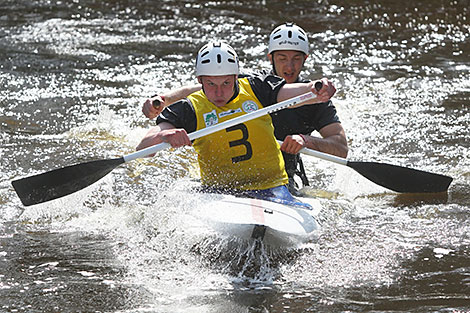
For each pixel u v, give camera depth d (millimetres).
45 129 27141
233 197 18641
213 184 19375
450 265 17031
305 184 22094
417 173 20953
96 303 15195
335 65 35844
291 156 21062
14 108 29312
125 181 22594
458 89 32062
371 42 39906
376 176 20672
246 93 19281
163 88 32281
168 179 22828
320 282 16219
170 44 39250
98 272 16719
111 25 42719
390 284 16062
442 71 34781
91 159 24328
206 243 17703
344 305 15055
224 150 18953
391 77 33938
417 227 19438
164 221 18984
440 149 25328
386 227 19422
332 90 18750
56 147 25344
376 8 46438
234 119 18438
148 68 35219
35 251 17891
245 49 38656
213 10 46031
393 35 41188
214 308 14930
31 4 46719
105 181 22484
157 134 18453
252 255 17500
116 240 18562
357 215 20297
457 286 15883
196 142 19062
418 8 46438
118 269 16859
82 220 19891
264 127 19109
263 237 17438
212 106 18984
